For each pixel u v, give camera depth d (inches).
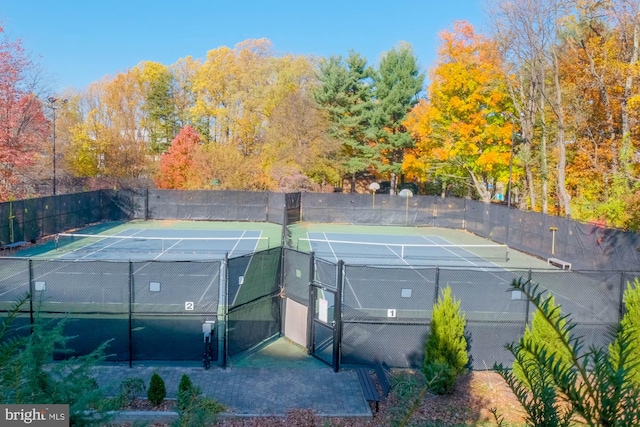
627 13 885.8
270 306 462.9
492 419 314.2
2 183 1074.1
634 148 882.1
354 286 417.7
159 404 321.1
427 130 1366.9
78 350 395.2
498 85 1255.5
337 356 396.8
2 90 1036.5
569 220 836.6
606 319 398.6
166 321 407.8
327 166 1653.5
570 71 1122.7
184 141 1574.8
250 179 1529.3
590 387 69.6
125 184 1612.9
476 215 1269.7
